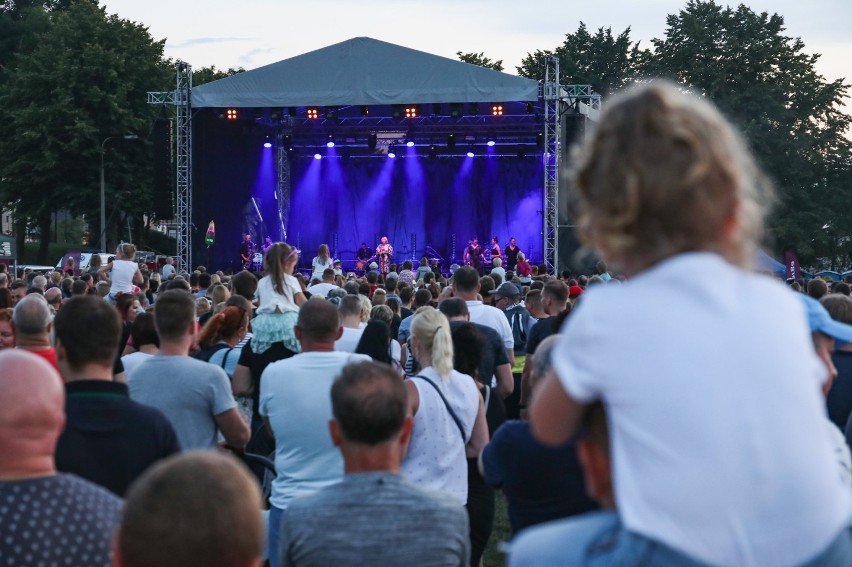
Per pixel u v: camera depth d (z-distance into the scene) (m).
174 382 4.55
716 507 1.48
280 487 4.64
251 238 31.16
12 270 36.25
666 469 1.51
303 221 35.53
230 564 1.66
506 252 32.31
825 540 1.51
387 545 2.78
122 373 5.33
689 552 1.48
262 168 32.12
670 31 58.22
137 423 3.57
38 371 2.47
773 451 1.50
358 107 30.39
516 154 34.66
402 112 27.48
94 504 2.44
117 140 47.12
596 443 1.70
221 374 4.65
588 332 1.61
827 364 3.18
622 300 1.60
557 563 1.69
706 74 55.84
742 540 1.47
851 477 3.00
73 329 3.54
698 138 1.56
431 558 2.80
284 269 6.58
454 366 5.57
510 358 8.39
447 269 36.09
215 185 29.09
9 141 46.91
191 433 4.53
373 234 36.56
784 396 1.53
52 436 2.46
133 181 47.06
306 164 35.16
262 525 1.74
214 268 29.25
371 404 2.91
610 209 1.58
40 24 60.91
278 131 32.72
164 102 27.69
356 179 36.28
